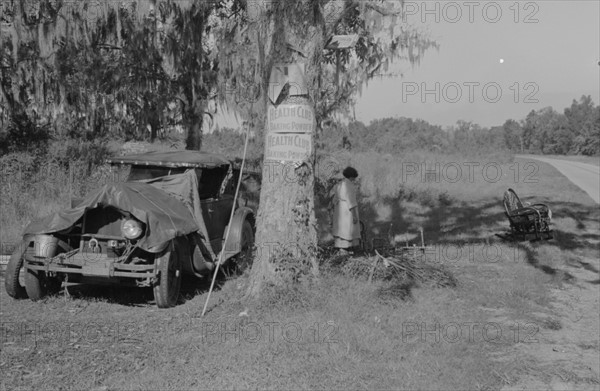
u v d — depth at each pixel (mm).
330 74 12094
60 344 5891
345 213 9289
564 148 89750
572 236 13812
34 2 12430
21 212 13391
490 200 22406
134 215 7344
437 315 6859
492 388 5078
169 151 9617
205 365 5297
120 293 8344
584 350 6156
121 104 15477
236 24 13031
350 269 8273
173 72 14156
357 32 10586
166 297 7402
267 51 7754
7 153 16438
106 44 13703
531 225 13375
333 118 13711
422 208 19547
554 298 8398
